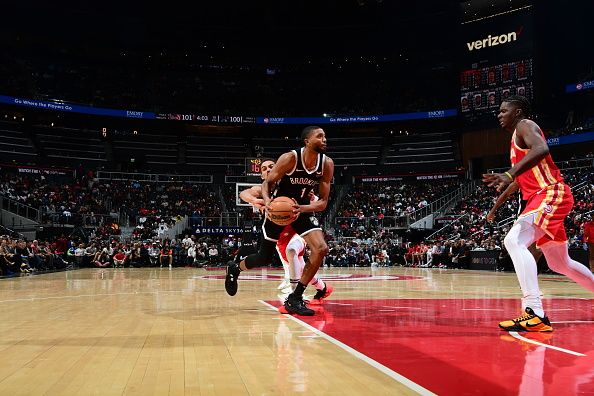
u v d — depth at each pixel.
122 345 3.71
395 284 11.44
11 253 16.44
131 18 38.44
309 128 5.41
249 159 27.70
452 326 4.66
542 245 4.73
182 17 39.06
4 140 34.59
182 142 39.88
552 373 2.85
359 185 36.34
